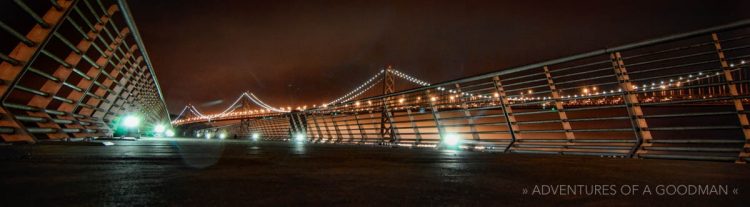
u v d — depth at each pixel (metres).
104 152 3.18
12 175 1.53
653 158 3.86
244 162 2.52
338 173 1.96
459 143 6.67
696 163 3.09
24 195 1.12
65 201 1.06
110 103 7.05
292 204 1.11
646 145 4.00
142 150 3.78
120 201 1.08
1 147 3.20
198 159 2.66
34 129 4.05
